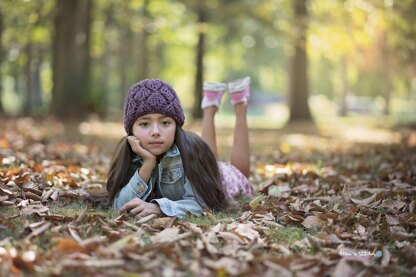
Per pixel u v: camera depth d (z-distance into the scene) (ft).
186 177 12.60
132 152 12.91
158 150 12.19
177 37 97.14
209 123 15.75
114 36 97.55
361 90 170.50
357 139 43.27
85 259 8.39
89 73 63.05
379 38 58.29
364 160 23.58
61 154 22.45
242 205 13.19
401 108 148.25
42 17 68.18
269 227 11.18
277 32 61.46
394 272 8.54
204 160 12.79
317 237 10.29
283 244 9.83
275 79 174.29
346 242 9.90
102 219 10.69
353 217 11.48
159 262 8.29
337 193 15.20
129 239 9.08
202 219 11.72
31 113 68.74
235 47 133.90
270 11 64.28
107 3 72.64
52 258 8.31
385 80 119.44
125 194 12.34
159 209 11.85
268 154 27.09
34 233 9.28
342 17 54.29
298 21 58.44
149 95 12.09
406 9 47.34
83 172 17.06
